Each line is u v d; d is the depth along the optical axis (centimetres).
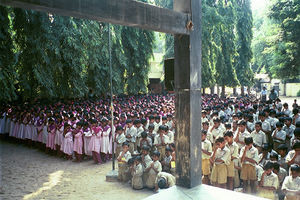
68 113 1163
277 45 2212
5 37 1152
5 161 968
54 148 1023
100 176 796
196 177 271
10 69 1188
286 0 2055
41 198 639
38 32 1302
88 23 1498
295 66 2127
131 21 201
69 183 739
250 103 1544
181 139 267
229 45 2691
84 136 958
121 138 888
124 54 2084
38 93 1440
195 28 257
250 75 3052
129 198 627
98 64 1709
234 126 823
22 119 1228
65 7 169
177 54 263
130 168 729
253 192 568
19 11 1273
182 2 257
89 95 2008
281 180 542
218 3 2442
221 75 2633
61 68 1409
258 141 702
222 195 251
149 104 1605
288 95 3672
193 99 260
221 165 565
